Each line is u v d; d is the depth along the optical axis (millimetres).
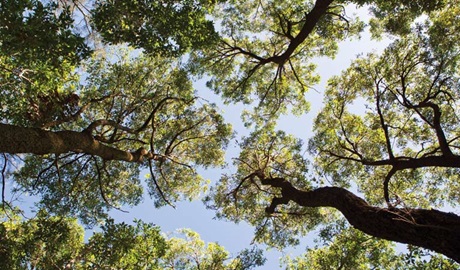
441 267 8312
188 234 12367
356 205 6574
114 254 9320
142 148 10172
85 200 12125
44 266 8836
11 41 6148
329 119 12648
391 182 11750
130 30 8039
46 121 8820
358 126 12242
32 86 7977
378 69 11336
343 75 12297
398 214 5426
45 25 6320
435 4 10070
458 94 10789
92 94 11883
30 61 6660
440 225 5219
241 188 13906
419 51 10617
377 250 10281
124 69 12141
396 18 11625
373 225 6012
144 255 9883
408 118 10984
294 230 13758
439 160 7145
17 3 6000
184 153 13922
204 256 12117
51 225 9555
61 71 7453
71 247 10164
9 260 8445
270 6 15125
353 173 12359
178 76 13352
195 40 9023
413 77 11141
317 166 13000
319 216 12992
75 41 6512
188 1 8898
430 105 7676
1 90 8391
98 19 7738
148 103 12711
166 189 13898
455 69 10914
